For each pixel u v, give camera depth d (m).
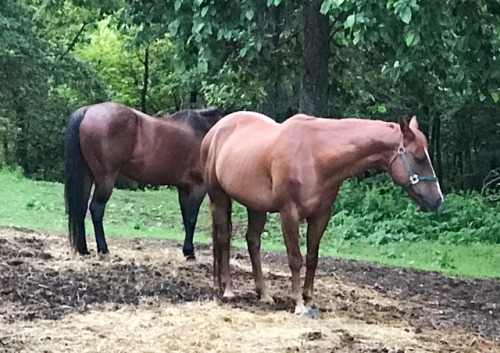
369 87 19.78
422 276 11.70
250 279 9.73
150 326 7.05
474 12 11.42
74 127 10.19
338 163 7.36
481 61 11.77
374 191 17.67
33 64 27.25
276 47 16.27
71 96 33.06
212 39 13.98
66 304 7.82
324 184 7.43
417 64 12.60
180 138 10.75
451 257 14.13
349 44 17.95
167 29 14.88
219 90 22.30
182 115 10.93
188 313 7.59
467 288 10.91
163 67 35.25
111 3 19.77
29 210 18.23
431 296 10.10
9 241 10.85
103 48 35.53
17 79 27.25
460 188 30.08
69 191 10.16
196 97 33.47
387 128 7.34
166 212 19.70
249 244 8.43
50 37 32.75
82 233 10.26
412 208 16.95
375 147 7.31
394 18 10.87
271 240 15.91
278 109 21.23
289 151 7.43
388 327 7.55
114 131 10.25
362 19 10.45
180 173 10.80
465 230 16.00
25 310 7.47
